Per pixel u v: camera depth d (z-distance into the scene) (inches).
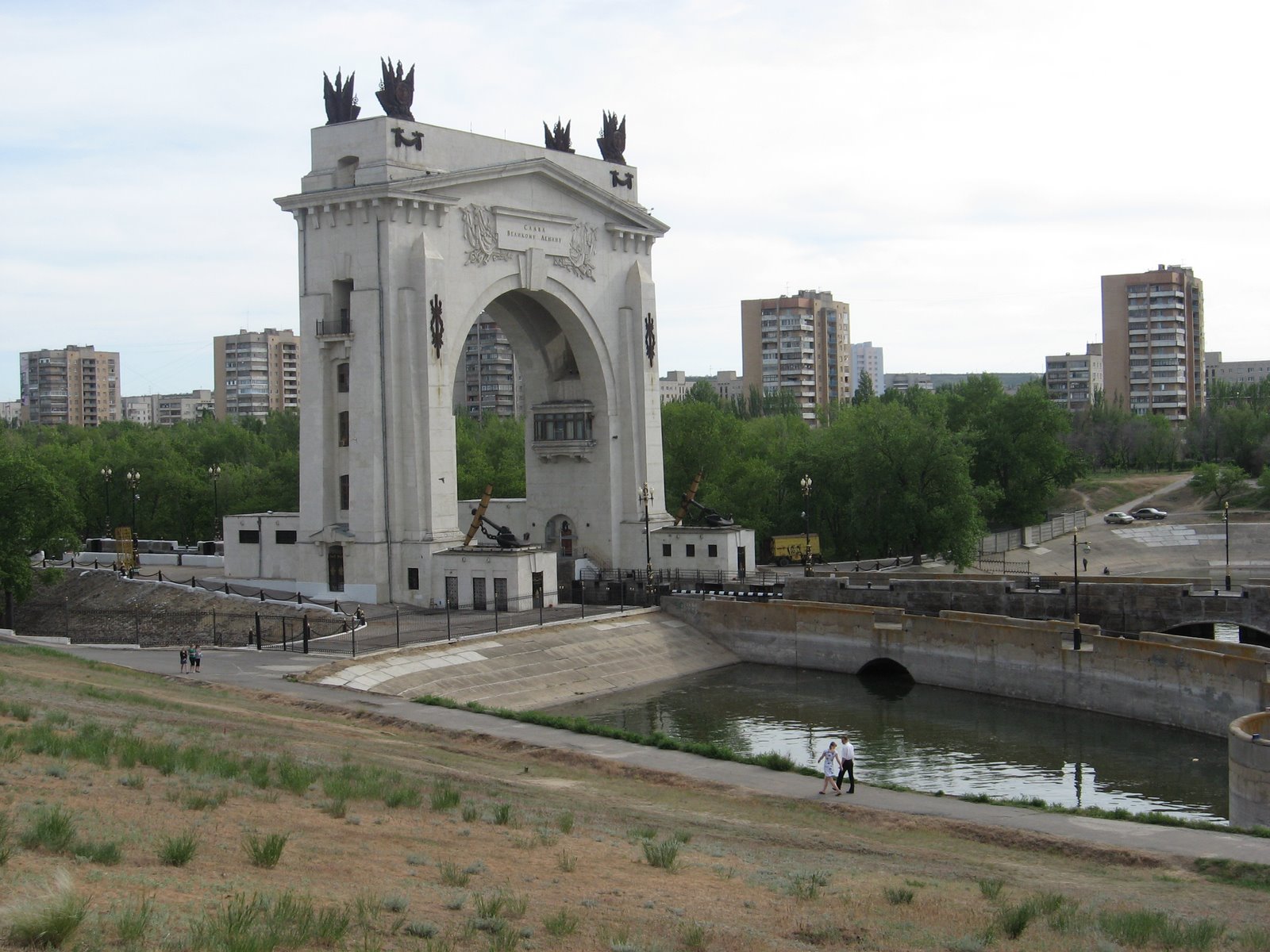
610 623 3540.8
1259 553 5423.2
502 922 807.7
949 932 975.0
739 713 2962.6
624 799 1686.8
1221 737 2687.0
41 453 6190.9
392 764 1649.9
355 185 3676.2
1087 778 2396.7
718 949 837.2
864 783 1963.6
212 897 780.0
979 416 5954.7
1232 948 1010.7
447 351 3732.8
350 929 758.5
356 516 3676.2
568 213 4158.5
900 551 4805.6
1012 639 3139.8
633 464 4323.3
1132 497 6786.4
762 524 5167.3
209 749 1451.8
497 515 4552.2
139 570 4352.9
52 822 855.7
